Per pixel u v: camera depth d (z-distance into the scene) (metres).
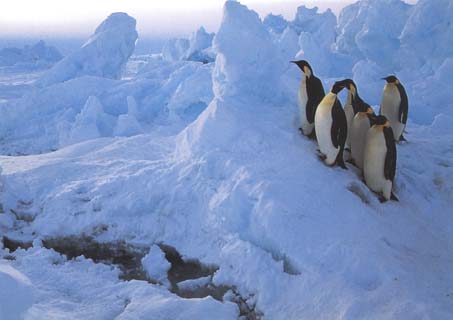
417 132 7.87
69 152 7.49
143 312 3.73
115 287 4.27
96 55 15.57
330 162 5.36
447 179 5.79
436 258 4.41
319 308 3.75
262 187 4.86
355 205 4.84
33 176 6.22
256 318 4.00
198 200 5.33
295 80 7.91
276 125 6.02
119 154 7.06
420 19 12.98
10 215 5.68
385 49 14.70
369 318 3.43
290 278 4.12
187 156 5.99
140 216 5.42
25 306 2.48
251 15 6.78
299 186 4.91
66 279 4.43
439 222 5.14
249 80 6.78
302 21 22.39
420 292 3.66
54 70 15.28
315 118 5.27
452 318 3.28
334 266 4.10
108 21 15.91
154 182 5.63
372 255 4.09
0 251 5.11
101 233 5.38
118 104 12.29
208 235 5.00
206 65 12.73
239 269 4.39
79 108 12.05
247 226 4.83
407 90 10.15
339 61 15.53
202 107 11.55
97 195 5.63
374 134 4.98
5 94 15.29
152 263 4.84
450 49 12.72
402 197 5.37
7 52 29.41
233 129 5.86
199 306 3.83
